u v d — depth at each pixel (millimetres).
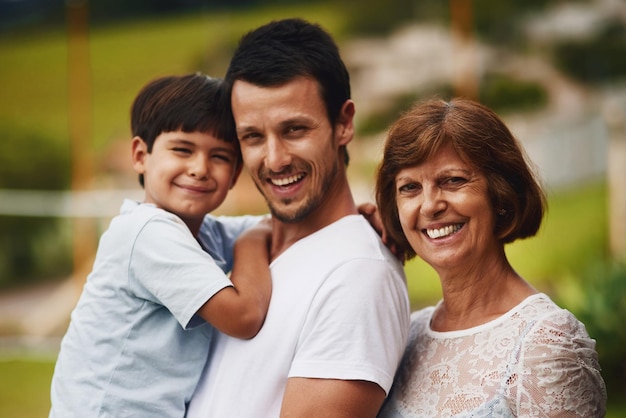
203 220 2707
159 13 16344
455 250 2039
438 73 13398
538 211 2074
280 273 2246
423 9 14312
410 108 2146
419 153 2018
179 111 2451
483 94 13000
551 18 13438
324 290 2100
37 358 7617
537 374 1864
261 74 2184
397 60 13781
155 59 15367
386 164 2137
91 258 10375
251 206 10648
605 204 9633
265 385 2113
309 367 2037
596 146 10500
